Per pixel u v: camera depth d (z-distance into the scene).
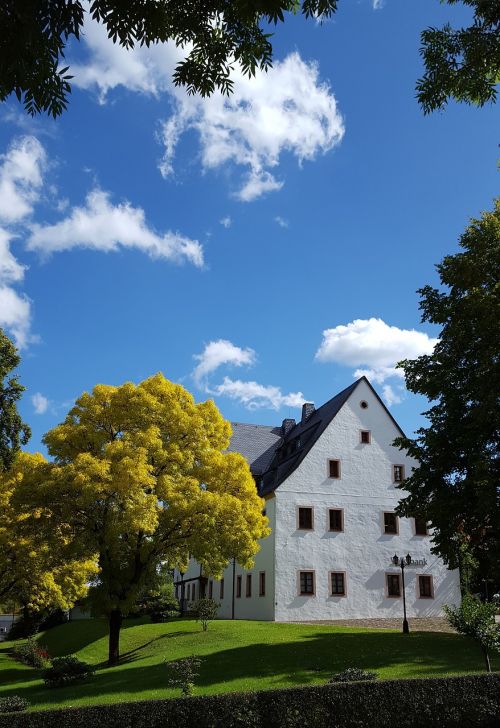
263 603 36.28
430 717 13.01
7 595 31.73
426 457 23.38
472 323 22.50
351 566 36.78
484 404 20.23
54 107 6.12
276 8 5.99
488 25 8.85
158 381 26.23
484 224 23.16
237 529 23.89
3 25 5.61
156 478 23.94
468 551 22.70
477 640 17.36
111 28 6.05
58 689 18.80
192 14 6.45
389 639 24.58
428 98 9.64
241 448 45.06
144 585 24.52
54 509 22.48
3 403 23.88
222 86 7.14
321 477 37.84
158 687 17.05
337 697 12.82
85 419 24.64
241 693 12.59
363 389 40.75
